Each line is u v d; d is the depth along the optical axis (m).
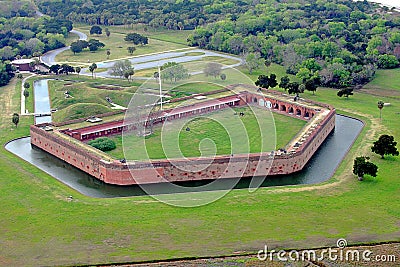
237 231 148.50
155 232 148.62
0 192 177.38
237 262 134.00
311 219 155.12
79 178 195.00
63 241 145.50
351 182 182.00
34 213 161.88
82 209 163.50
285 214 158.00
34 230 151.62
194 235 146.75
